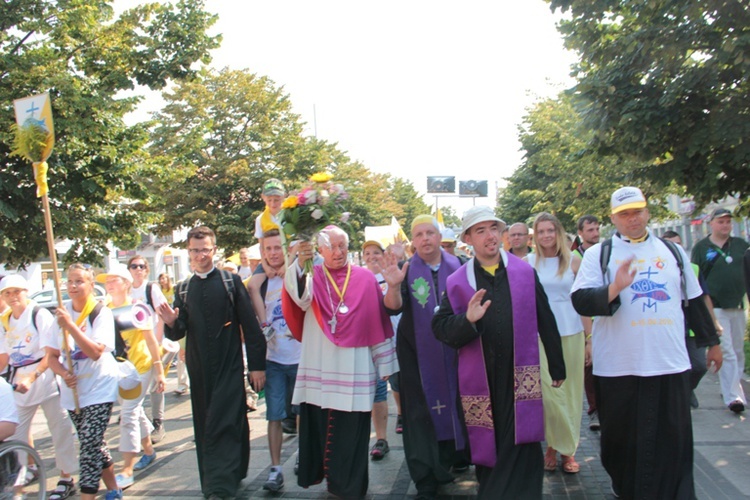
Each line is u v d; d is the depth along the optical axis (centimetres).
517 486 424
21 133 504
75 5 1385
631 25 784
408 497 509
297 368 568
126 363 552
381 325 504
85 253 1505
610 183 1641
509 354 435
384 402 620
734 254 711
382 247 719
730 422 660
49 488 588
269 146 2784
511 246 665
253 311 539
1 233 1260
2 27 1330
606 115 776
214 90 2777
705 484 496
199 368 525
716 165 743
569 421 533
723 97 726
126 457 571
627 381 431
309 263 493
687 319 445
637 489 429
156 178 1592
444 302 454
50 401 564
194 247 531
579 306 436
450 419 504
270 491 534
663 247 440
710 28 705
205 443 519
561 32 809
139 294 783
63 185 1359
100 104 1357
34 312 564
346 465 488
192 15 1486
